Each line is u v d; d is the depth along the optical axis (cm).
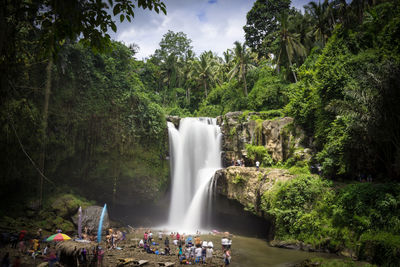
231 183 2547
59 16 609
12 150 1984
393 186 1576
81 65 2464
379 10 2555
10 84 787
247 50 5650
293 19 4262
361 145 1859
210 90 6062
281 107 3825
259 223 2592
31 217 2069
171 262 1490
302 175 2069
